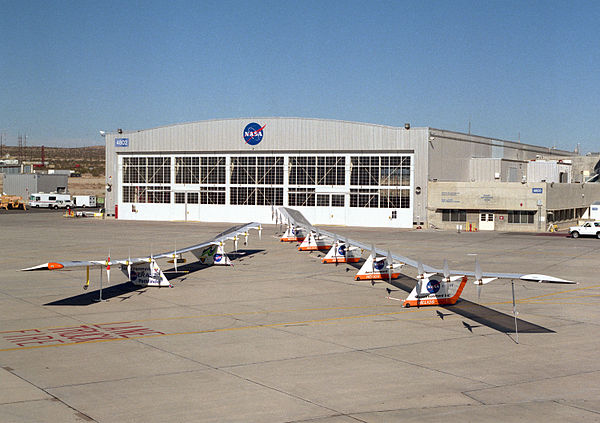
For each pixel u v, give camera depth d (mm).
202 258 43000
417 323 26109
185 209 89500
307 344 22656
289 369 19594
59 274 39125
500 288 34781
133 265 34594
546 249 53594
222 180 87438
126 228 75812
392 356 21141
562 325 25812
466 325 25766
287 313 28031
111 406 16219
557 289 34375
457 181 85000
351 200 81438
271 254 49750
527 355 21297
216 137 87188
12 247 53781
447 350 21922
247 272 40281
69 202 124625
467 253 50375
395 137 78688
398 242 59469
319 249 52188
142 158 91750
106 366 19828
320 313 28047
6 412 15719
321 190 82812
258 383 18203
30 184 135750
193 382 18266
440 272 29453
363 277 37094
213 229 74938
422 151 77500
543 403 16594
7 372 19109
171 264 44000
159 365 19969
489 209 75125
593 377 18906
